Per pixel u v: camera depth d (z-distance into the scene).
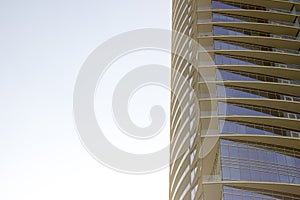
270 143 50.28
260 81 58.41
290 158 49.59
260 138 49.56
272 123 52.38
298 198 45.97
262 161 48.53
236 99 53.91
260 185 45.06
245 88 56.94
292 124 52.25
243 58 61.00
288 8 70.31
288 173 48.25
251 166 47.84
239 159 48.19
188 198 55.31
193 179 54.19
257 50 61.88
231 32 64.19
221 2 68.56
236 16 66.94
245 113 53.78
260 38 62.38
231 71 58.66
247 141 50.00
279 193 45.91
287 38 66.12
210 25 64.25
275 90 57.44
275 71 58.78
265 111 54.69
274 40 62.78
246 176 46.94
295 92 57.50
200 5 68.06
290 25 68.00
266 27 64.94
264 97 56.56
